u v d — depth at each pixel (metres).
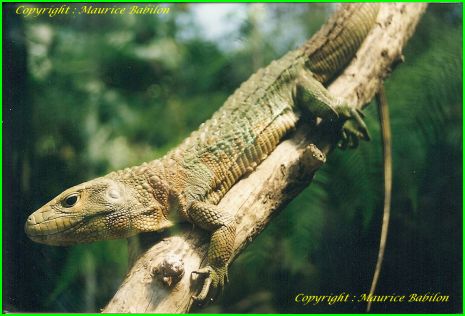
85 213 1.30
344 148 1.42
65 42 1.60
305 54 1.44
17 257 1.45
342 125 1.40
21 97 1.50
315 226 1.48
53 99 1.55
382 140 1.46
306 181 1.34
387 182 1.45
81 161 1.52
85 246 1.46
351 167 1.49
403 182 1.48
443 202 1.47
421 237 1.49
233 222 1.29
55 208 1.30
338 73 1.44
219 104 1.57
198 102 1.59
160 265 1.25
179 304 1.25
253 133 1.36
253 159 1.36
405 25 1.46
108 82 1.62
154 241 1.30
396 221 1.49
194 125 1.57
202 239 1.29
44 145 1.51
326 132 1.40
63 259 1.46
